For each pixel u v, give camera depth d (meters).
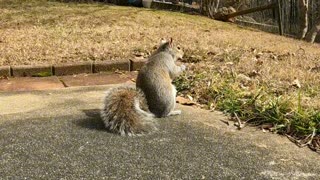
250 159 2.22
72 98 2.82
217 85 2.94
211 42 4.07
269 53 3.88
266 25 6.26
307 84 3.03
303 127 2.44
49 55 3.44
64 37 3.94
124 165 2.15
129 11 5.28
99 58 3.45
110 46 3.72
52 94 2.88
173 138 2.37
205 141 2.36
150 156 2.21
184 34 4.32
